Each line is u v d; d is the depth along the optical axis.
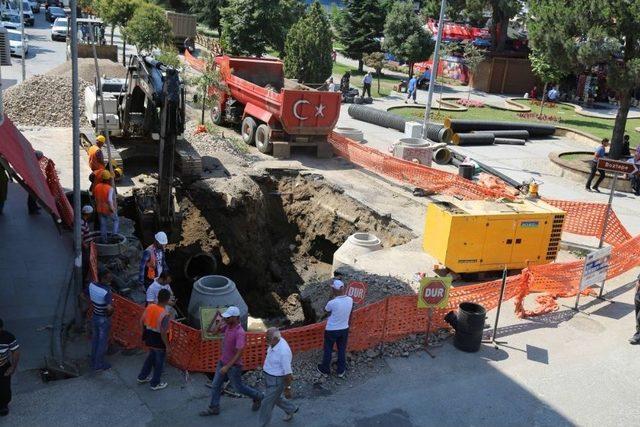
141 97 20.20
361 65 48.88
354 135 26.55
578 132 32.00
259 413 8.78
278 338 8.38
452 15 51.00
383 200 19.97
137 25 37.41
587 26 23.56
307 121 23.12
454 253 13.80
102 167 16.06
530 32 25.47
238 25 43.03
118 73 30.66
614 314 13.27
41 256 13.89
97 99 19.27
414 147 23.36
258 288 18.38
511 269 14.52
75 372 9.82
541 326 12.54
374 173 22.86
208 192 19.39
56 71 30.23
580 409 9.95
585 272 13.11
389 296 11.62
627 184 22.89
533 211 14.28
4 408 8.63
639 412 9.98
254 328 15.28
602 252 13.34
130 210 18.83
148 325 9.22
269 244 20.02
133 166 21.36
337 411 9.45
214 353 10.04
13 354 8.45
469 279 14.44
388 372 10.60
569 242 17.34
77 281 10.88
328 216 19.95
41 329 11.00
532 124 31.69
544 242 14.42
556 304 13.37
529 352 11.53
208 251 18.39
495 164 25.70
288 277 18.78
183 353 10.06
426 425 9.28
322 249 20.00
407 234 17.27
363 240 16.16
